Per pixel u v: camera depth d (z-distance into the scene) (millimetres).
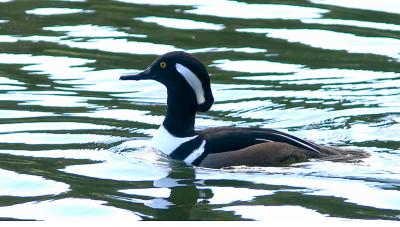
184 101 15227
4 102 17719
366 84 18938
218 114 17438
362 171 14570
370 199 13586
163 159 15172
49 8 23375
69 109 17500
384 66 19891
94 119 17047
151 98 18328
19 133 16234
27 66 19719
